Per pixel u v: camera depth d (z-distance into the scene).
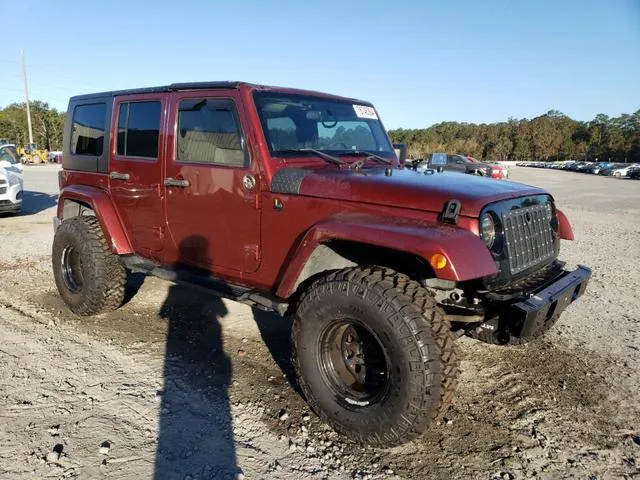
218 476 2.59
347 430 2.86
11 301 5.23
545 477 2.67
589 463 2.79
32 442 2.81
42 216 11.25
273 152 3.38
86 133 4.86
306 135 3.73
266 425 3.07
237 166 3.47
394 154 4.48
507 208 2.96
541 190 3.55
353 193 3.03
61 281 4.89
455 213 2.70
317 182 3.16
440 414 2.64
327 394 2.95
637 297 5.88
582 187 27.86
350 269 2.87
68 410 3.16
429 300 2.64
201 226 3.78
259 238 3.44
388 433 2.68
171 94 3.89
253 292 3.46
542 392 3.58
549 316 3.00
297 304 3.11
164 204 4.02
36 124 84.88
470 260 2.52
